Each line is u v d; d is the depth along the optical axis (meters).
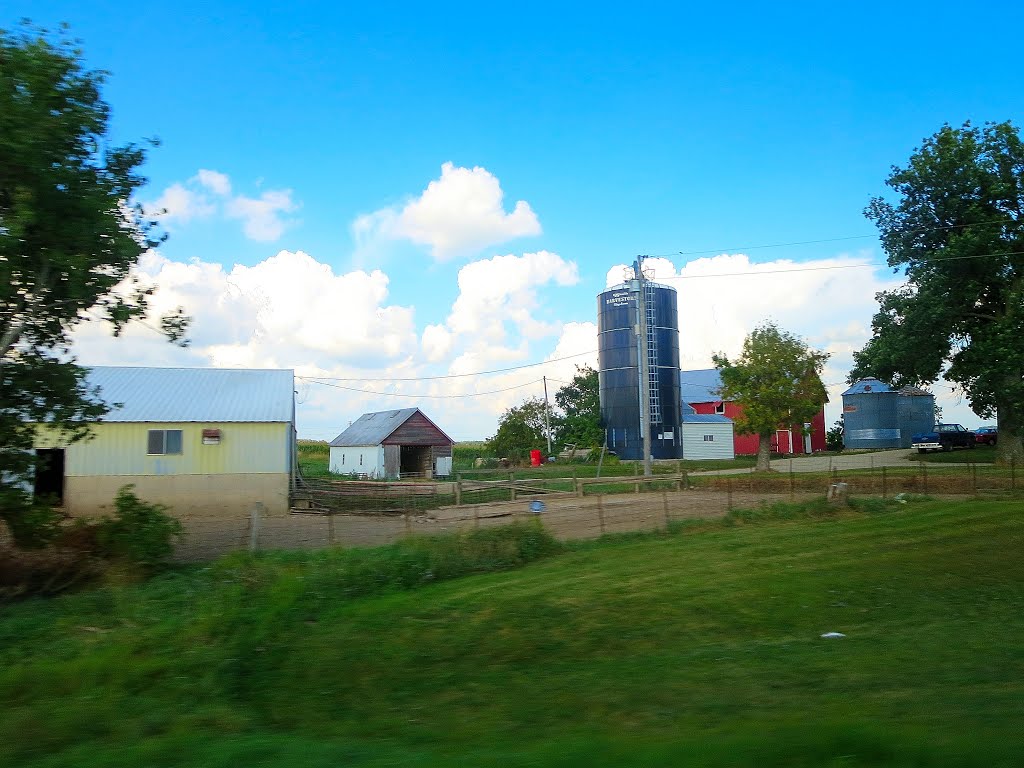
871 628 10.98
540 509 26.64
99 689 8.01
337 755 5.54
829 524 20.69
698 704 7.23
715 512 25.48
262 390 34.09
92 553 15.48
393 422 57.81
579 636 10.69
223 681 8.34
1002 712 6.12
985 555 15.95
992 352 35.59
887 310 40.91
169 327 14.65
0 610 12.47
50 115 12.86
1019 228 35.53
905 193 38.53
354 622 11.38
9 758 5.73
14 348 14.78
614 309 61.09
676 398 61.25
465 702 7.71
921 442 51.94
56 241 13.29
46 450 29.91
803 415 42.38
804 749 5.02
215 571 14.10
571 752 5.28
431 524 25.19
